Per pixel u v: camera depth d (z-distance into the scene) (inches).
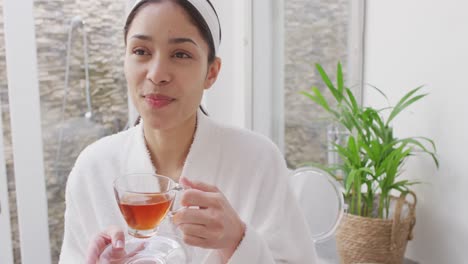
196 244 27.2
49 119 75.0
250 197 36.4
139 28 29.6
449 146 62.7
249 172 36.9
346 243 64.3
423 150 63.4
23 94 69.6
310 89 85.3
